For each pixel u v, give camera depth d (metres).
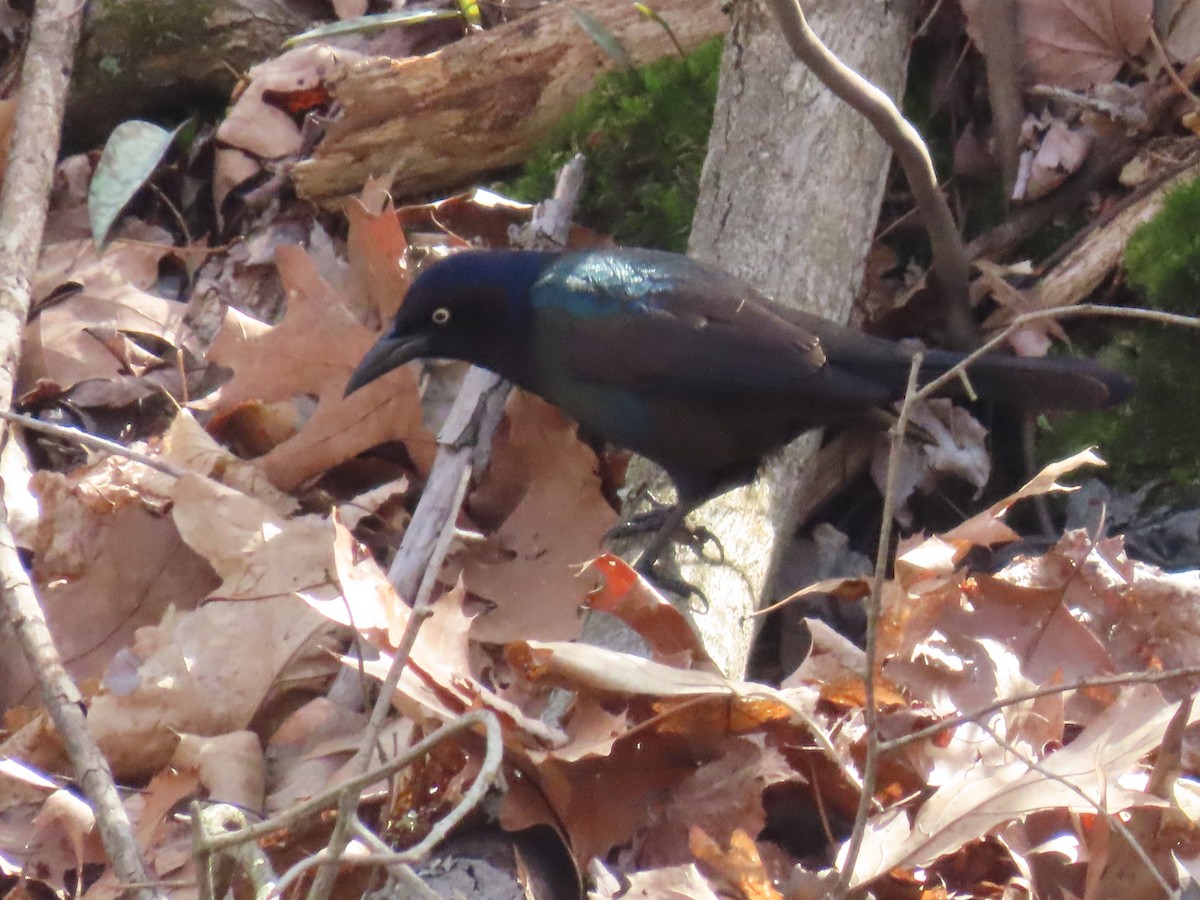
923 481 8.63
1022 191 9.08
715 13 9.67
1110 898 5.22
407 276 9.00
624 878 5.41
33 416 9.05
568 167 9.46
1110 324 8.81
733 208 8.73
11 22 11.26
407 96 9.77
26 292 9.05
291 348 8.41
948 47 9.63
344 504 8.15
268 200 10.32
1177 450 8.45
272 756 6.44
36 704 6.93
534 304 7.79
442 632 5.77
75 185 10.62
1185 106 8.84
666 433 7.80
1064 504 8.59
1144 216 8.66
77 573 7.52
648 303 7.64
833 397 7.61
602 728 5.34
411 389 8.41
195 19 10.80
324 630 6.80
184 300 10.09
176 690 6.57
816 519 8.90
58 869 5.98
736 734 5.64
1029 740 5.87
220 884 5.56
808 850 5.86
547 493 7.84
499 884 5.23
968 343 8.89
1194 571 6.99
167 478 8.02
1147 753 5.73
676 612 5.86
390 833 5.70
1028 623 6.54
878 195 8.87
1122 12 8.80
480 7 10.88
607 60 9.77
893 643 6.27
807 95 8.76
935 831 5.32
